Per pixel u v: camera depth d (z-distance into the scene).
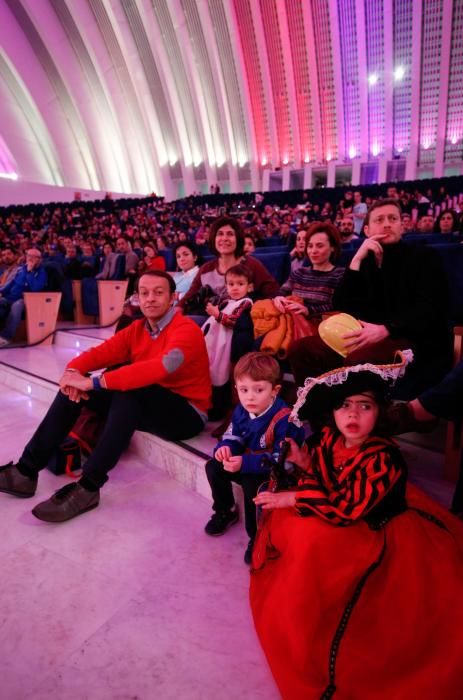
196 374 2.29
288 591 1.13
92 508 1.98
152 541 1.77
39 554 1.69
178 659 1.23
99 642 1.29
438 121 22.23
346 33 22.69
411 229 7.14
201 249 7.02
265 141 26.80
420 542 1.17
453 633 1.02
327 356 2.22
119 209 19.58
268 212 14.63
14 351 4.80
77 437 2.30
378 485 1.19
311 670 1.05
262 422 1.71
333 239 2.75
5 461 2.45
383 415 1.32
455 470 1.85
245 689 1.14
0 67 26.91
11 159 29.08
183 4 24.47
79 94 28.11
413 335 2.00
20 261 6.12
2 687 1.15
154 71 26.89
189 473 2.17
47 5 25.23
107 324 5.96
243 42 24.62
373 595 1.11
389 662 1.02
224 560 1.66
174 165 29.80
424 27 21.41
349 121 24.44
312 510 1.24
